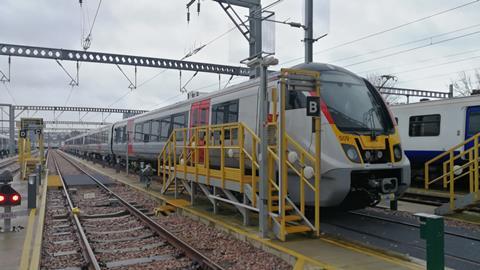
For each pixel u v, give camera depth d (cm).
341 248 641
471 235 771
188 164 1152
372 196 816
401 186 852
